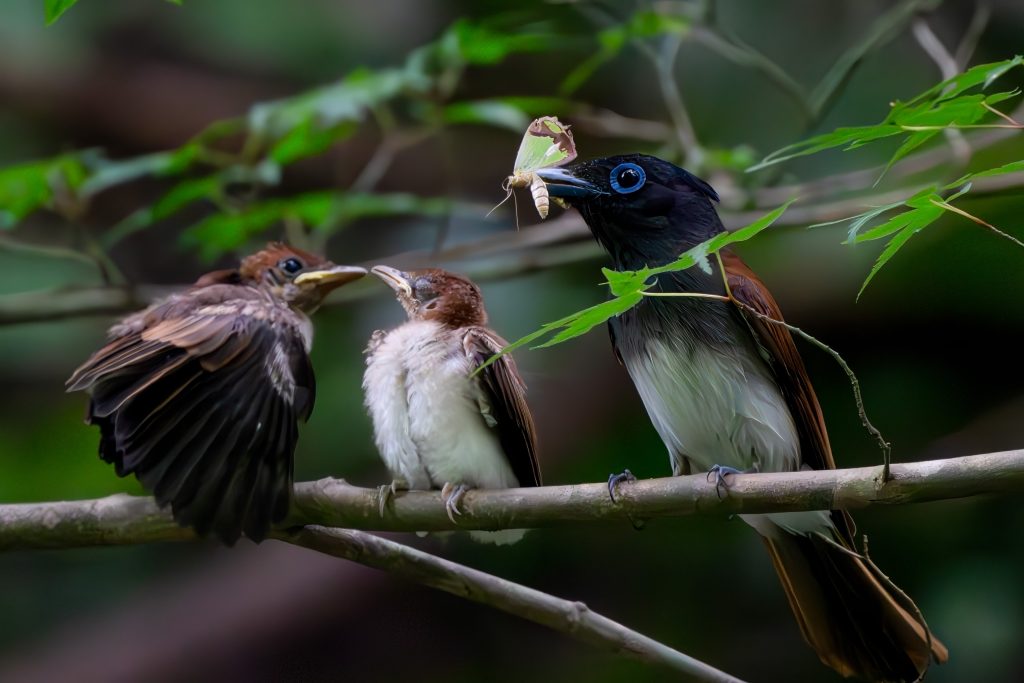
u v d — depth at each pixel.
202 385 6.79
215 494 6.63
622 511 6.84
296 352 7.16
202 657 13.95
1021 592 12.04
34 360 14.28
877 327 13.84
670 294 5.59
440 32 16.17
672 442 8.27
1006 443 13.20
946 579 12.20
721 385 7.96
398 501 7.20
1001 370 13.60
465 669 14.23
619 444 13.92
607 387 14.03
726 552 13.25
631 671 13.31
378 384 7.60
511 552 13.44
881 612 8.00
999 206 13.14
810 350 13.91
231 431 6.76
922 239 13.54
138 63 16.34
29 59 15.82
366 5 16.30
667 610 13.22
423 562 7.24
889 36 11.11
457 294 8.00
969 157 10.14
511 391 7.47
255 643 14.29
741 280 8.03
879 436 6.11
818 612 8.10
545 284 13.97
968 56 11.03
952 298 13.61
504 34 11.38
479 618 14.41
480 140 16.09
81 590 14.55
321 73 16.30
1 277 13.76
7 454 14.08
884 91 14.35
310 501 7.14
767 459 8.04
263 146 13.16
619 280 5.56
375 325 13.60
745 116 15.07
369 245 15.19
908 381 13.70
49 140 16.17
